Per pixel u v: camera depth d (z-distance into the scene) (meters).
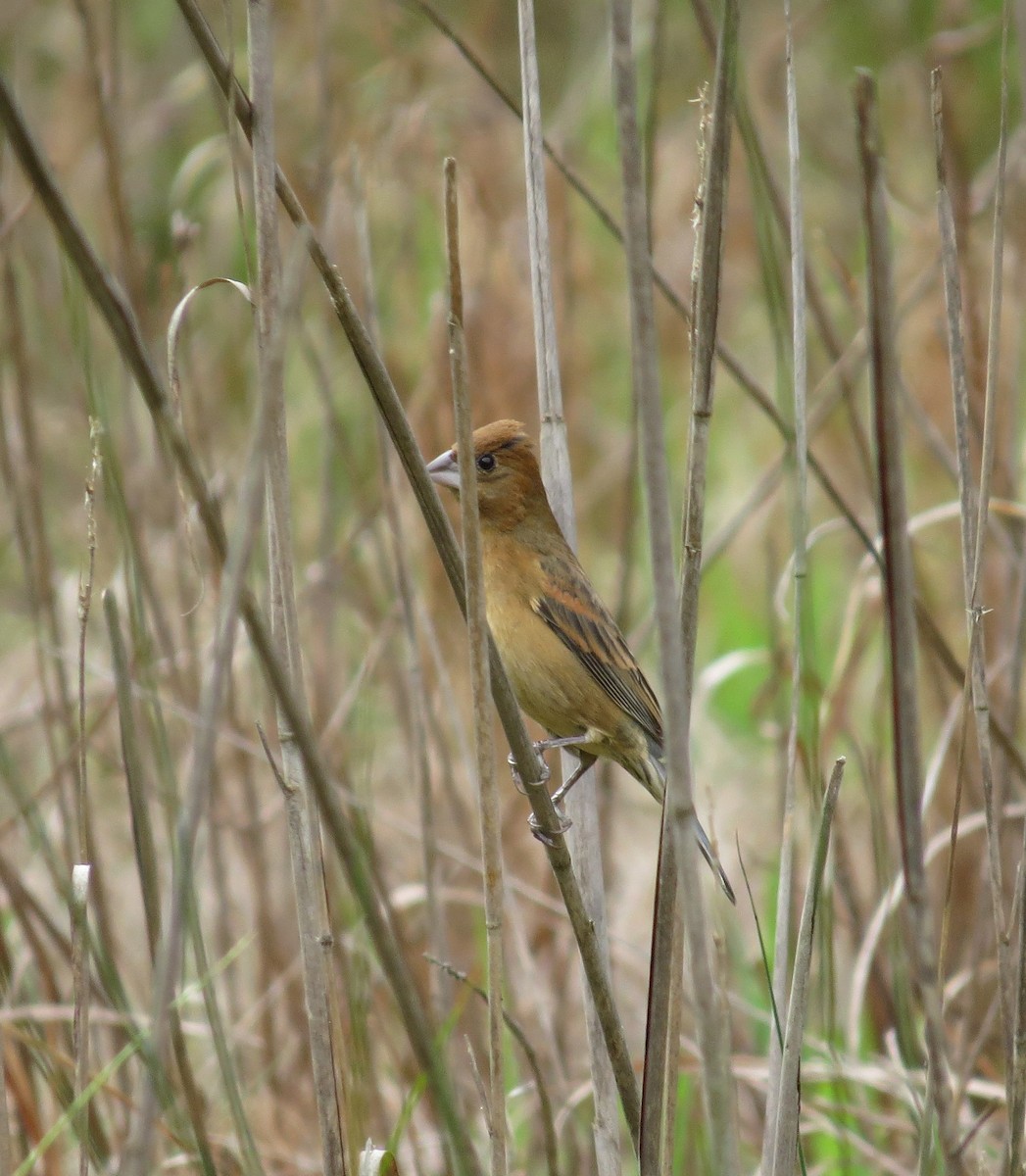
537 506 10.38
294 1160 9.48
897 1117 10.20
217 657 4.90
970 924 11.57
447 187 5.64
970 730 11.27
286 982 10.69
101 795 13.21
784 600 11.49
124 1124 8.45
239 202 6.43
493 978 6.20
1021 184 14.00
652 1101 6.57
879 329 5.25
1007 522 11.59
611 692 10.16
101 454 7.34
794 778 6.89
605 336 18.50
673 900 6.52
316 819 6.90
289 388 16.66
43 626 12.56
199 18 6.27
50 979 8.73
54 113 17.72
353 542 12.12
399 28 16.92
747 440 17.97
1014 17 9.15
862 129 5.09
